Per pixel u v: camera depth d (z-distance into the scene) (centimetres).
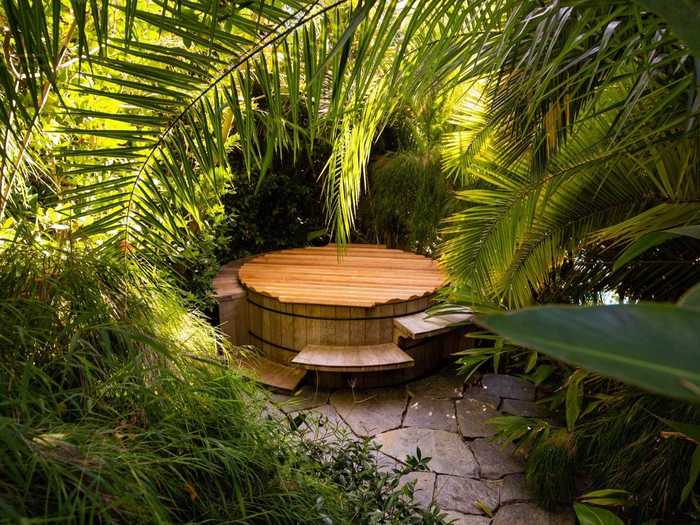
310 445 156
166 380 100
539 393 324
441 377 353
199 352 135
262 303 364
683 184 140
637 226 141
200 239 311
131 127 189
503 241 205
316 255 484
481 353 249
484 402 314
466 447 265
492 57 124
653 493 170
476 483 236
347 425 285
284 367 351
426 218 470
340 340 342
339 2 100
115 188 136
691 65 93
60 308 107
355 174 174
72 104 178
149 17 96
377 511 134
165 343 114
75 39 161
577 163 170
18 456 64
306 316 343
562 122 147
